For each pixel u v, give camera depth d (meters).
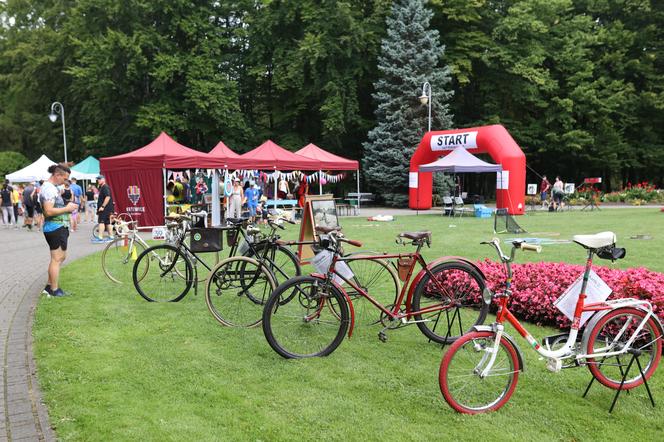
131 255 8.52
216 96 29.39
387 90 30.44
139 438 3.29
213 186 18.16
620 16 36.03
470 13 31.42
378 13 31.39
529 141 33.06
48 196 6.93
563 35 34.09
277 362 4.59
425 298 5.12
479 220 19.31
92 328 5.61
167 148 17.55
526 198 30.03
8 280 8.43
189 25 29.66
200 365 4.53
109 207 13.88
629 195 30.83
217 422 3.50
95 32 30.09
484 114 34.44
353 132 34.47
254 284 6.06
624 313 3.90
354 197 29.19
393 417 3.57
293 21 31.70
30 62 35.09
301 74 29.53
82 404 3.77
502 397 3.73
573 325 3.86
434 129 29.81
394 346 5.00
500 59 30.83
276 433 3.35
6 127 42.06
